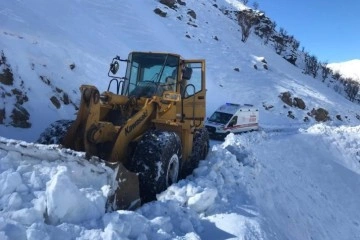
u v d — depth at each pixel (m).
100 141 5.48
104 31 21.33
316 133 18.81
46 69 11.53
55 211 3.66
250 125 17.80
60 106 10.80
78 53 14.73
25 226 3.38
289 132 19.52
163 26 31.89
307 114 32.59
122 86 7.35
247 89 31.00
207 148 8.68
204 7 49.34
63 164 4.56
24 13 15.23
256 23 62.91
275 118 28.78
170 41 28.81
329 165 15.58
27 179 4.16
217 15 50.09
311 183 13.08
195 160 7.61
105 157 5.61
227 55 35.84
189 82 7.84
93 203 4.04
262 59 39.25
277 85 33.91
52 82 11.28
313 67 65.94
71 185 3.81
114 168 4.53
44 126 9.61
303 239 7.76
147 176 5.46
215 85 28.72
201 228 4.85
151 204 4.93
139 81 7.24
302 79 46.78
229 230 4.91
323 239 8.97
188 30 35.34
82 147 5.38
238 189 6.80
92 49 17.02
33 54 11.51
